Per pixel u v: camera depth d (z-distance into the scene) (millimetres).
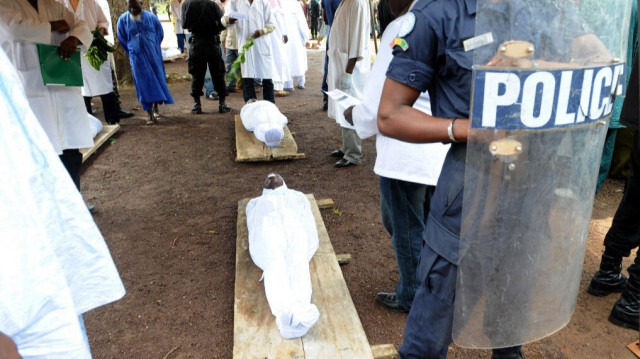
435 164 2277
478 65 1203
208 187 4875
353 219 4102
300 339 2424
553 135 1239
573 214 1357
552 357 2477
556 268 1405
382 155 2381
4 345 970
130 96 9586
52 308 1196
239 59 4242
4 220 1094
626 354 2484
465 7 1342
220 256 3549
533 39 1159
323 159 5672
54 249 1369
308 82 11023
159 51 7078
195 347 2609
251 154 5566
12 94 1209
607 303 2906
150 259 3516
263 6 6652
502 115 1213
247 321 2576
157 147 6227
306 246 2922
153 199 4602
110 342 2658
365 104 2086
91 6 4965
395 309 2854
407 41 1407
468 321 1463
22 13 3270
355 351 2346
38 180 1296
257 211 3125
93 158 5828
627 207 2717
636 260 2609
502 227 1336
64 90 3625
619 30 1265
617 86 1325
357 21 4543
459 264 1416
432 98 1533
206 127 7160
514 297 1417
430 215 1602
